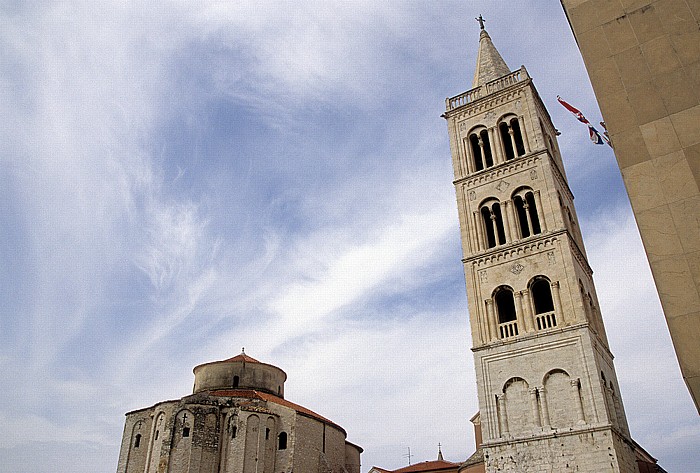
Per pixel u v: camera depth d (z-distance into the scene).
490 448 45.09
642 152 21.22
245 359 86.69
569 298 47.78
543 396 45.00
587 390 43.53
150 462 73.12
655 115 21.52
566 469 41.56
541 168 55.06
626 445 44.59
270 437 73.19
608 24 23.89
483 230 55.88
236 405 73.06
